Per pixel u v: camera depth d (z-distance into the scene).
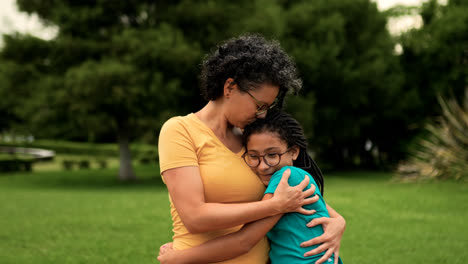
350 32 22.39
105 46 16.47
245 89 1.80
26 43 17.12
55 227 6.57
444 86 20.98
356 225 6.04
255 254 1.90
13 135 45.53
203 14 17.19
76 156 42.09
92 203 9.59
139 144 38.50
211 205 1.71
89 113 17.48
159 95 15.38
